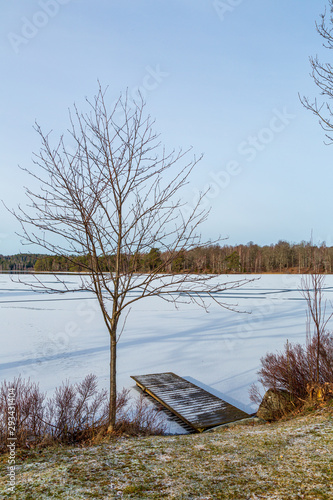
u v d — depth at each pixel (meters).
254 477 3.48
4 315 20.16
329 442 4.25
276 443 4.48
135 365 11.01
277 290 35.28
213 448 4.43
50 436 5.16
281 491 3.15
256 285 40.72
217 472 3.63
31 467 4.01
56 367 10.48
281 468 3.65
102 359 11.45
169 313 21.31
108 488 3.32
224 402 7.68
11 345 13.22
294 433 4.80
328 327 16.45
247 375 10.05
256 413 7.15
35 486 3.43
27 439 5.10
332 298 27.05
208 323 18.05
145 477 3.56
